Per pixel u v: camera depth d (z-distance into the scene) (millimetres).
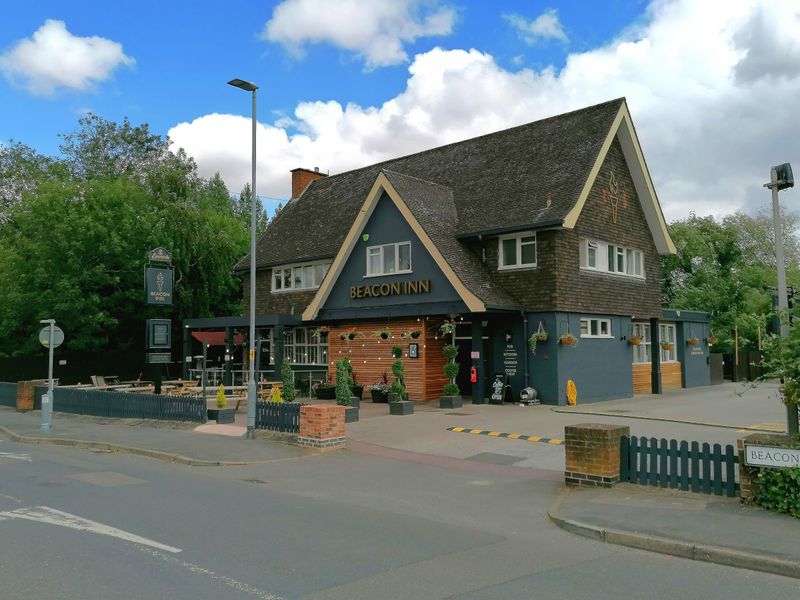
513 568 6629
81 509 8859
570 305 22422
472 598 5711
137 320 37156
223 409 19422
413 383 24016
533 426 16984
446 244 22875
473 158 28266
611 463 10258
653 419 18125
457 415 19375
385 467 12734
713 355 34688
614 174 25766
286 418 15703
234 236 43625
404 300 23656
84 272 32969
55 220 33219
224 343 32812
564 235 22469
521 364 22500
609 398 24344
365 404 23156
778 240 10234
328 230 30875
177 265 35469
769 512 8492
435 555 7016
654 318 27984
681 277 44875
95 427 19109
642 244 27250
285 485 11008
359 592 5797
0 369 34344
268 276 32906
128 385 28438
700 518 8258
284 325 27766
